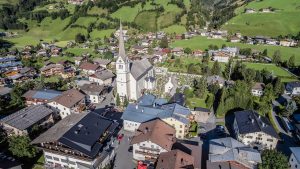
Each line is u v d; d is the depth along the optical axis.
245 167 65.56
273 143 82.25
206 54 189.88
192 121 98.62
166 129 82.19
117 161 77.12
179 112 90.94
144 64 139.62
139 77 124.06
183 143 78.88
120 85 117.25
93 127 76.00
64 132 71.38
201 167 71.44
